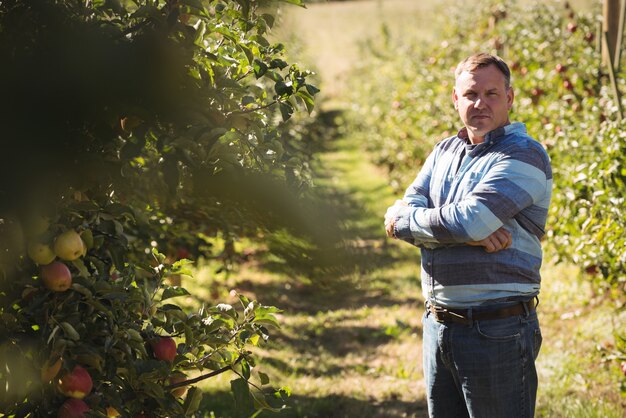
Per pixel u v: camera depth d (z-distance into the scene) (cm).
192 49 214
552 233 520
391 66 1591
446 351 268
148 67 182
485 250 261
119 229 237
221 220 324
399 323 648
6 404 221
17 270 220
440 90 956
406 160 1208
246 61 256
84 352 224
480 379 262
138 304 248
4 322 217
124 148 211
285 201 208
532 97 687
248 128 245
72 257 218
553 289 655
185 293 262
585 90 638
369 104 1606
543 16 830
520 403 264
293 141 341
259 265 792
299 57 1284
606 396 452
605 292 612
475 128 270
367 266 216
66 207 217
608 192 453
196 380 256
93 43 175
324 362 578
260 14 221
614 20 629
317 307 712
